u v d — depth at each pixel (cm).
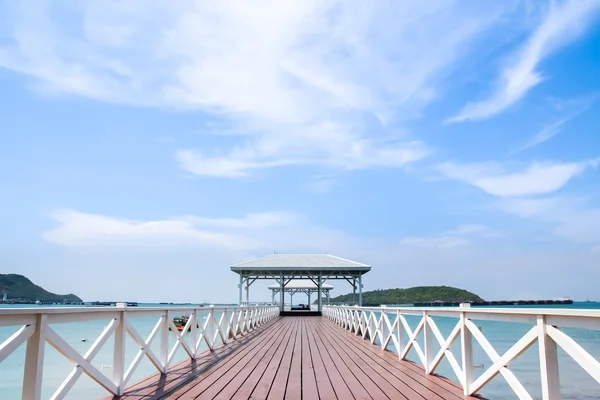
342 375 580
